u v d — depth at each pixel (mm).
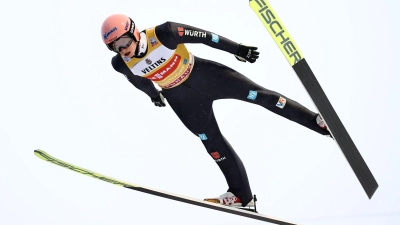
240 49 15703
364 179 15273
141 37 14820
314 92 14250
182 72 15602
